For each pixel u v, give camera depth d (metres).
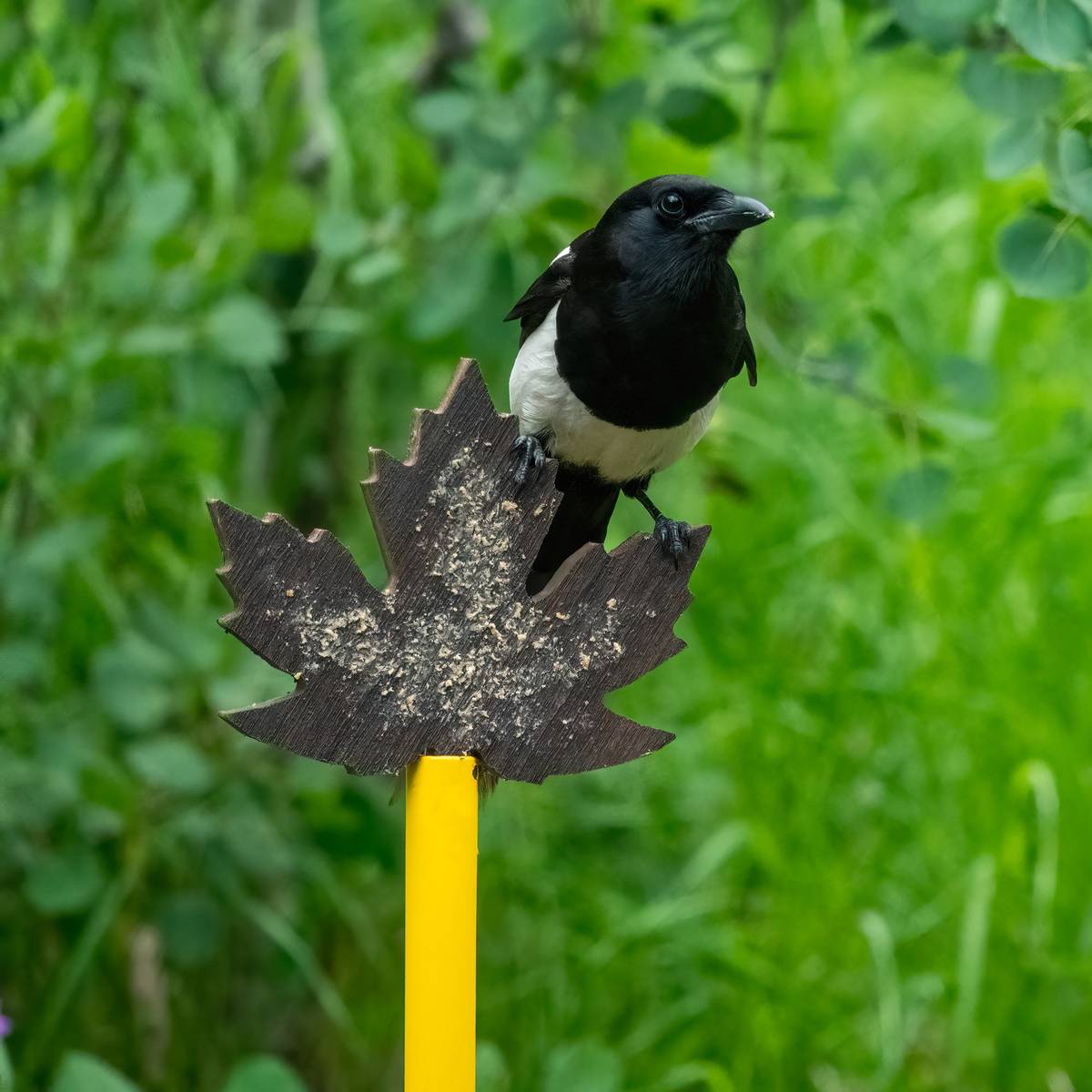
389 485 4.70
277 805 9.11
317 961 9.95
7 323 8.90
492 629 4.81
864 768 9.67
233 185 9.25
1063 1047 9.04
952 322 11.13
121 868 8.79
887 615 9.97
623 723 4.94
